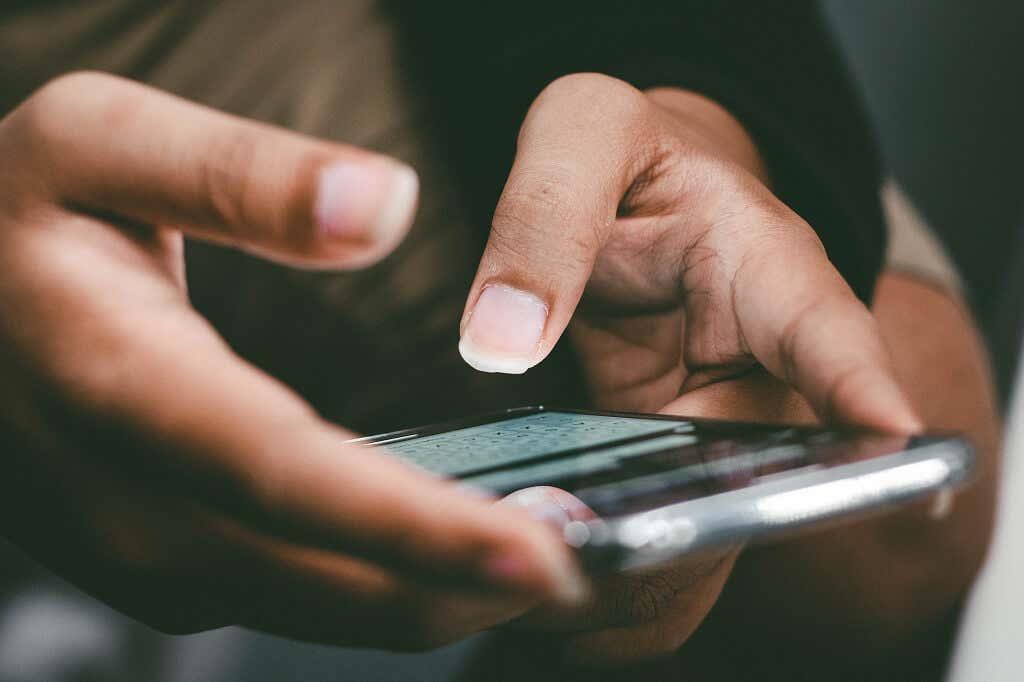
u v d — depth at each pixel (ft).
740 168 1.07
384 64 1.41
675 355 1.13
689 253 1.04
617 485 0.81
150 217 0.86
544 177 1.01
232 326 1.42
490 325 0.99
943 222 2.15
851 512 0.78
